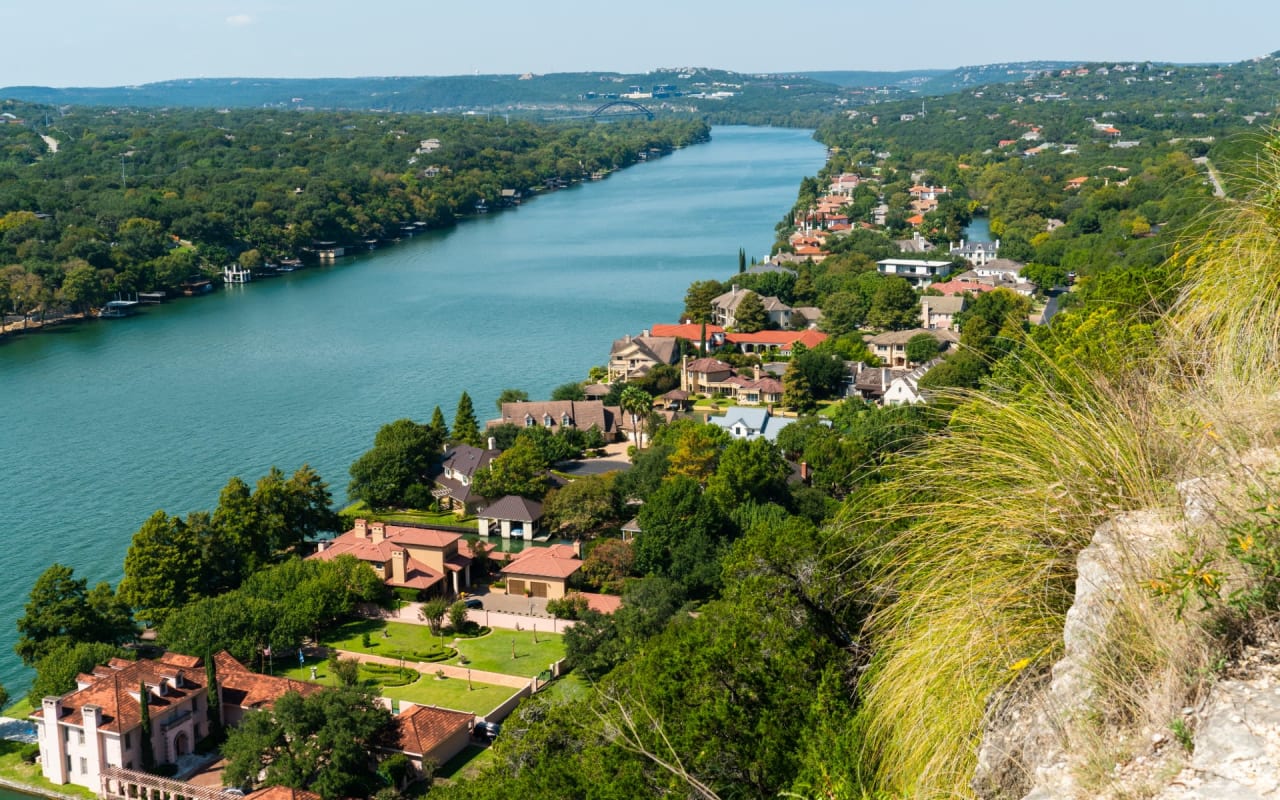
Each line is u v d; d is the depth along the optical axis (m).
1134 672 11.56
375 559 75.31
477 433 105.31
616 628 61.09
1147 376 18.52
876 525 20.42
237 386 130.75
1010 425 16.12
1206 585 11.54
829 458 84.62
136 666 56.59
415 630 69.81
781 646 24.64
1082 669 12.07
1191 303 20.72
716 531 73.62
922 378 102.44
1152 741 10.86
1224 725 10.35
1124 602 12.13
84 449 106.38
